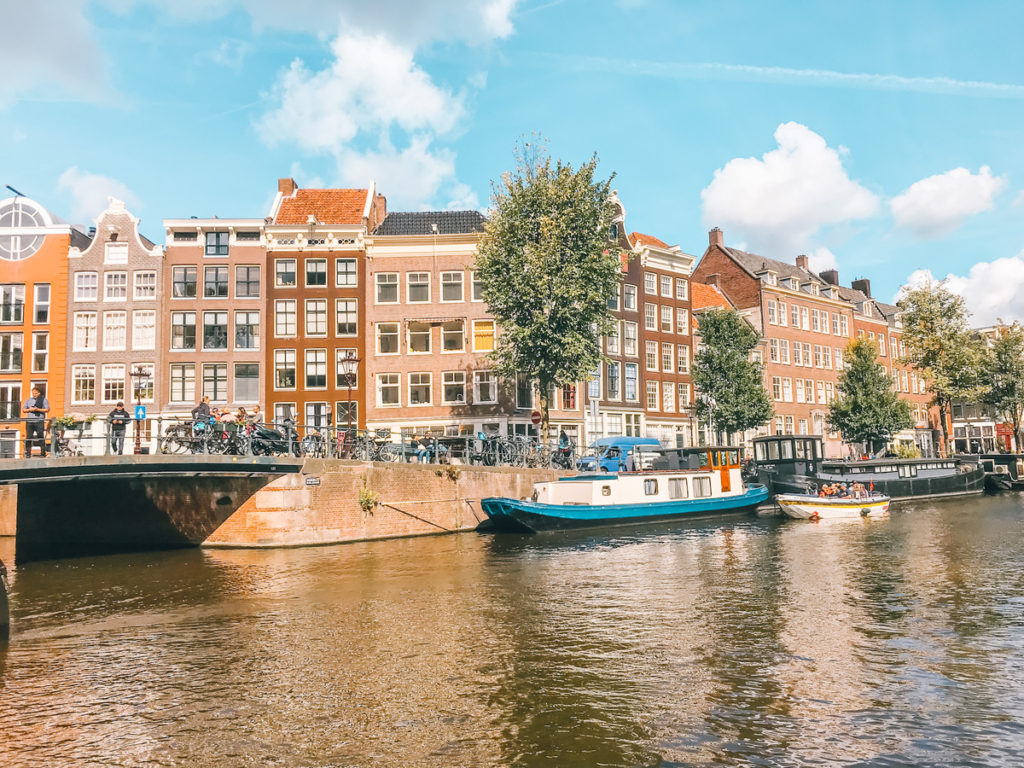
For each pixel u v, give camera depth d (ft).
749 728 26.02
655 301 146.00
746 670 32.32
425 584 54.13
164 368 117.29
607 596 48.55
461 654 35.65
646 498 91.25
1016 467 159.63
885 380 165.27
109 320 117.91
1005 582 50.80
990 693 29.07
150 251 119.03
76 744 25.79
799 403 179.63
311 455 83.87
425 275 123.34
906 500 128.47
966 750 24.08
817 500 96.37
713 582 52.90
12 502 82.23
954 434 241.35
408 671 33.19
